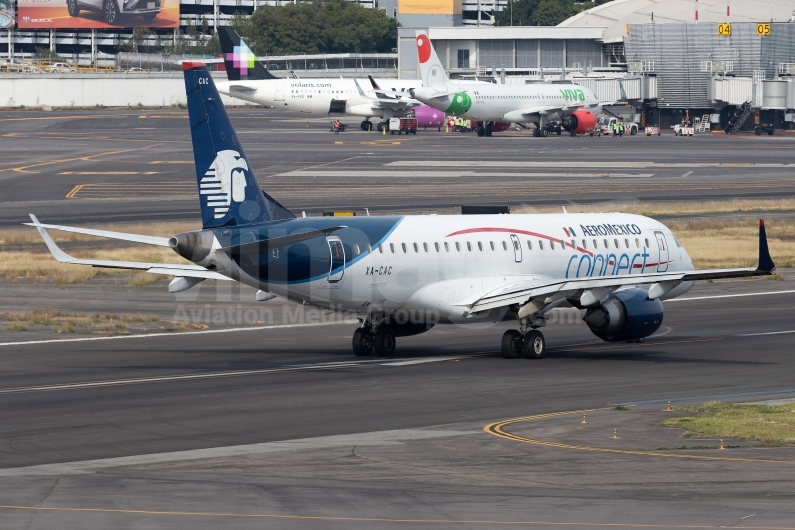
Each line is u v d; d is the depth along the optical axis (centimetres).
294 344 15800
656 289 14275
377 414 10625
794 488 7562
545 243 15538
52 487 7619
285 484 7731
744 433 9525
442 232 14675
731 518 6706
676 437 9488
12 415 10544
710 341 15975
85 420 10306
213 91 13262
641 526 6525
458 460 8588
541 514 6819
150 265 13988
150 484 7725
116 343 15850
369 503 7125
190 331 17075
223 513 6850
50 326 17375
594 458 8631
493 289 14888
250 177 13612
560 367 13712
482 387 12194
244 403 11188
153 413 10650
